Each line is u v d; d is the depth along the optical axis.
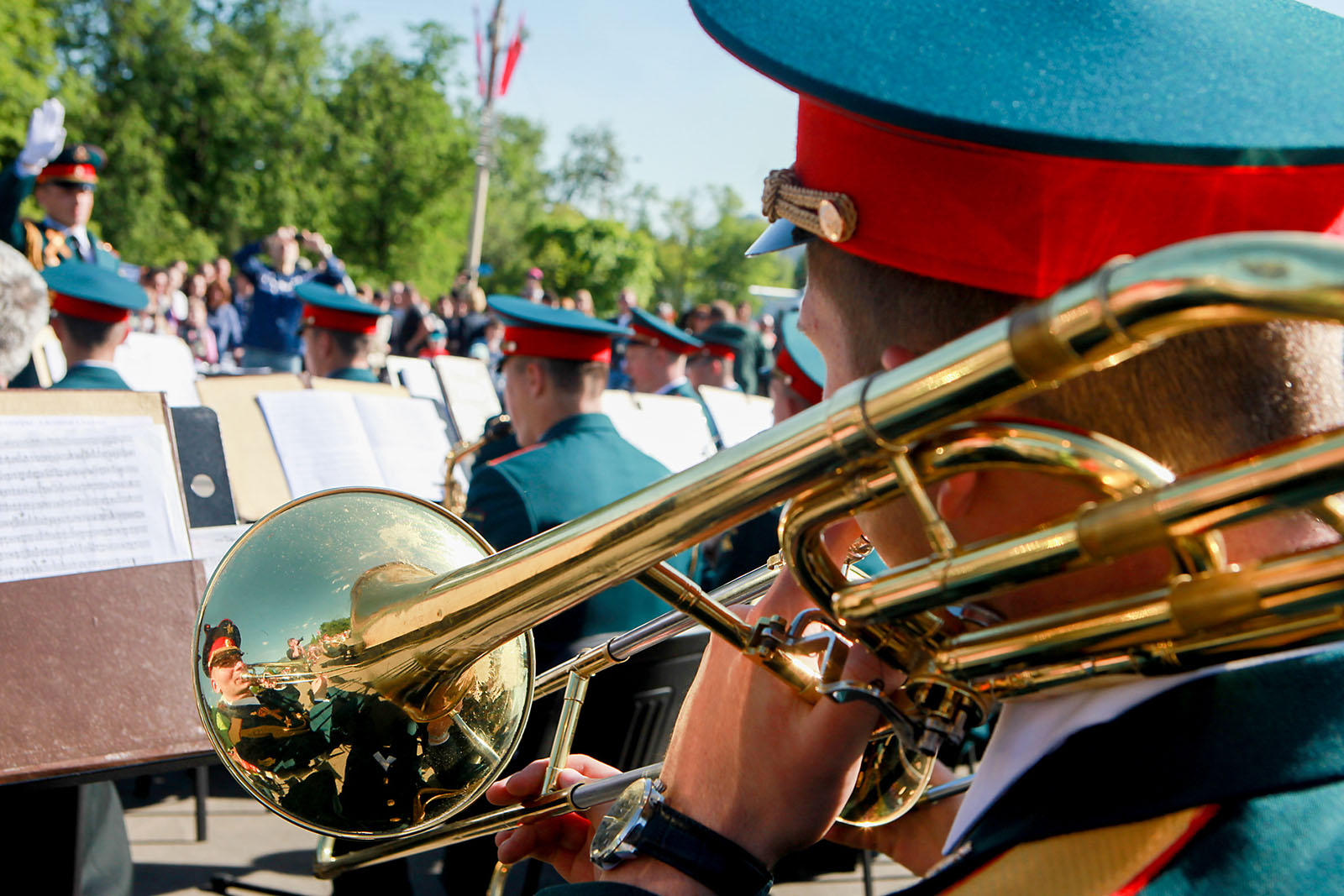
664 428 5.02
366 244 35.09
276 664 1.17
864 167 0.70
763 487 0.67
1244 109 0.58
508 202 48.66
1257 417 0.62
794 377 2.91
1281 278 0.44
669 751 0.94
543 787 1.25
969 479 0.69
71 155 5.62
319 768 1.17
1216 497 0.52
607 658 1.28
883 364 0.70
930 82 0.61
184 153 32.16
